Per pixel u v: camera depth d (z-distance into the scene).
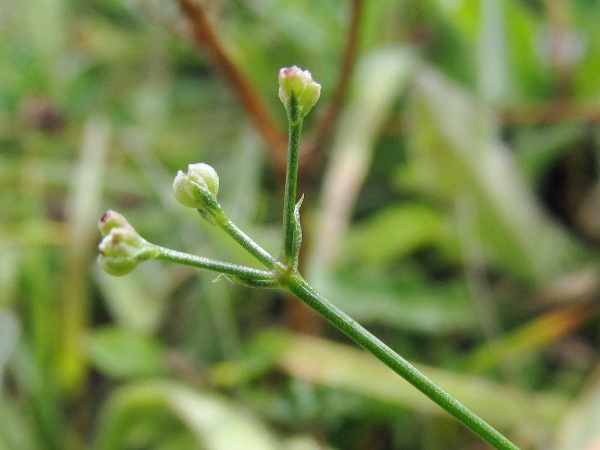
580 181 0.17
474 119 0.16
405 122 0.17
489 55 0.18
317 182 0.18
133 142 0.19
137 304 0.16
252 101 0.14
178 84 0.21
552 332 0.15
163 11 0.17
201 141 0.19
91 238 0.16
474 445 0.13
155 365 0.15
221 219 0.07
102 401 0.15
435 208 0.17
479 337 0.15
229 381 0.14
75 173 0.18
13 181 0.19
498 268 0.16
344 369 0.14
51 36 0.21
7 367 0.15
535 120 0.18
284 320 0.16
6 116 0.20
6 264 0.16
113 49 0.22
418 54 0.19
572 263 0.16
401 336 0.15
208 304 0.16
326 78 0.18
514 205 0.16
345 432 0.14
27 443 0.14
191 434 0.13
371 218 0.18
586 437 0.11
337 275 0.15
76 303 0.15
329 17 0.18
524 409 0.13
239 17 0.19
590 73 0.18
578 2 0.20
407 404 0.13
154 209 0.18
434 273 0.17
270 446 0.12
